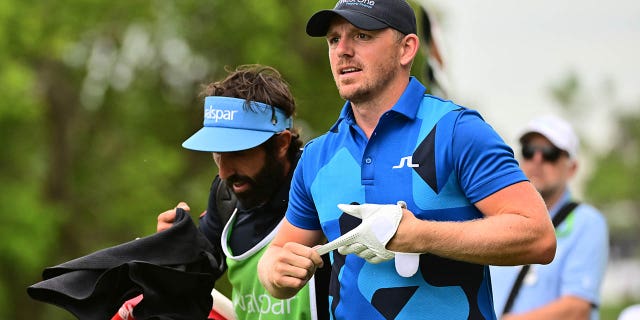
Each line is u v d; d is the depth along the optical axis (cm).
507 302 2070
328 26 1312
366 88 1282
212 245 1580
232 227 1577
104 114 8144
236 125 1505
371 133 1298
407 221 1213
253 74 1534
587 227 2078
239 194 1534
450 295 1261
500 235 1195
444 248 1205
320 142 1356
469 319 1260
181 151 8150
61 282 1387
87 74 7969
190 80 8125
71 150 7988
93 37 7700
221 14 7619
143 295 1385
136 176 7675
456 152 1244
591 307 2064
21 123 7044
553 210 2123
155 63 8075
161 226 1535
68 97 7975
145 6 7512
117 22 7544
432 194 1252
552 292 2064
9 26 6850
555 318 2039
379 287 1280
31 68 7600
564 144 2139
